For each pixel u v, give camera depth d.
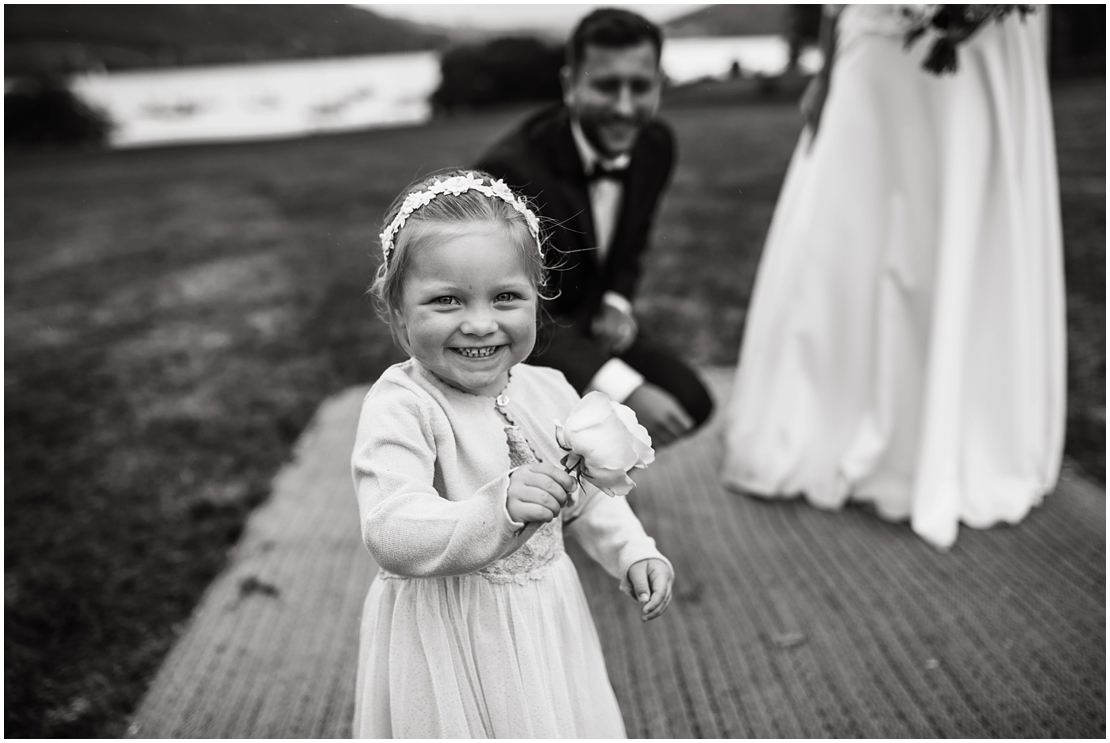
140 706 2.17
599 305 2.74
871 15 2.70
